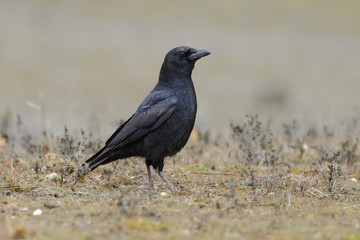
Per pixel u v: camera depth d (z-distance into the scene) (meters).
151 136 13.12
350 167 15.21
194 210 10.42
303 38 70.75
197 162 15.98
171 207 10.63
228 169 14.93
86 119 19.22
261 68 58.06
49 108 19.30
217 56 62.84
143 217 9.77
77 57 59.41
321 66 59.12
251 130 16.78
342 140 17.77
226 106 39.25
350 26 74.75
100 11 79.94
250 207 10.77
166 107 13.11
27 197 11.40
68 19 75.94
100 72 53.66
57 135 17.39
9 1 81.56
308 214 10.22
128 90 46.91
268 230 9.13
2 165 14.41
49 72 52.06
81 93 42.81
